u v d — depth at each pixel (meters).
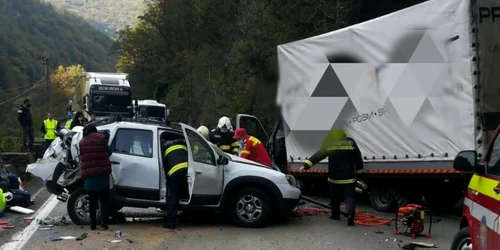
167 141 9.31
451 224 9.99
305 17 21.08
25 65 77.25
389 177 10.67
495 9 8.92
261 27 22.16
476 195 5.59
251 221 9.41
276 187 9.37
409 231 8.80
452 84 9.17
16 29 84.88
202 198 9.23
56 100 68.38
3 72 69.00
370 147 10.90
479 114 8.80
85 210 9.51
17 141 20.62
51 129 20.48
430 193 11.40
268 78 16.09
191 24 57.09
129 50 62.53
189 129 9.38
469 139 8.88
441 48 9.36
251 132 15.89
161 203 9.24
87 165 8.77
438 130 9.47
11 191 11.20
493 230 4.85
